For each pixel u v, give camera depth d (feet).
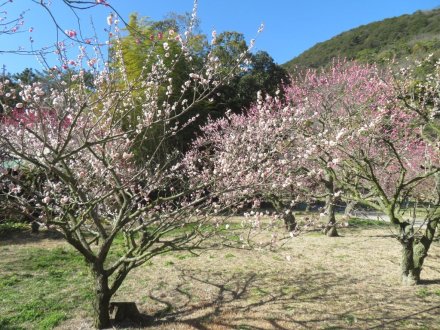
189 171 24.43
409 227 19.49
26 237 32.14
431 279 20.59
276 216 17.40
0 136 10.59
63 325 14.92
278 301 17.56
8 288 19.20
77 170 16.61
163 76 15.57
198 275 21.57
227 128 37.96
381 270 22.57
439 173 20.13
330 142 14.47
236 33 54.85
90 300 17.61
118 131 16.11
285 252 26.86
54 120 16.74
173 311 16.56
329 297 18.01
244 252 26.43
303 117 20.61
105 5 8.46
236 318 15.65
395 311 16.16
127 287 19.58
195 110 45.16
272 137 17.35
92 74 14.85
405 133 28.25
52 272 21.91
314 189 34.27
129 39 25.90
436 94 25.91
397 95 20.98
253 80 64.54
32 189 13.16
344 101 34.42
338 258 25.38
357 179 23.75
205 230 22.50
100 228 14.75
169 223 14.92
